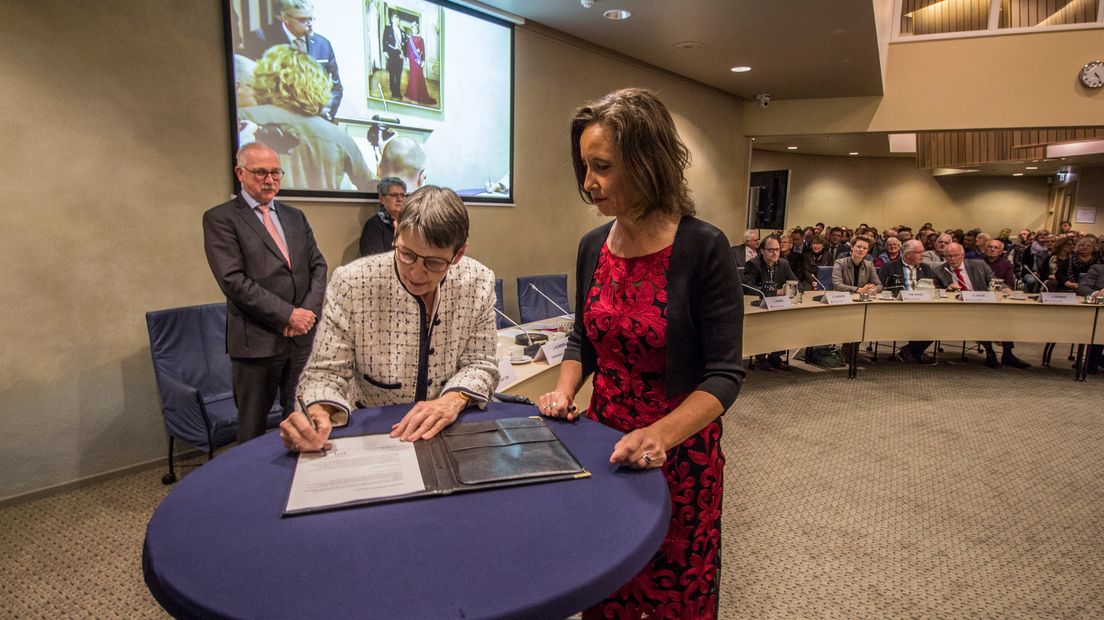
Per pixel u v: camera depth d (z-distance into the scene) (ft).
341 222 11.28
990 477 9.67
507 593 2.04
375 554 2.27
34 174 7.79
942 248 18.43
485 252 14.20
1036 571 7.05
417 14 12.06
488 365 4.15
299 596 2.01
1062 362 18.26
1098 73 18.52
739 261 16.66
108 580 6.43
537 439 3.38
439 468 2.99
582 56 15.96
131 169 8.57
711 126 21.47
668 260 3.62
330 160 10.96
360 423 3.60
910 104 20.88
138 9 8.43
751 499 8.79
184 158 9.06
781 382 15.34
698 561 3.82
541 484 2.88
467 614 1.93
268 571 2.16
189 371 8.68
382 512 2.60
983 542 7.68
